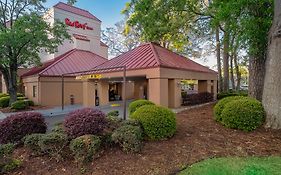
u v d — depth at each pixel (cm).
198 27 1989
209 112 1086
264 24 948
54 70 2230
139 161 532
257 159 543
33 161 521
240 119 747
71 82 2291
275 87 759
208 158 557
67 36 1973
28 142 541
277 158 546
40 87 2088
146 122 642
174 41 2008
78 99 2348
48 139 524
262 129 754
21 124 620
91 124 578
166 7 1522
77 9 2981
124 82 905
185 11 1720
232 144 645
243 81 4709
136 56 1656
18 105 1798
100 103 1986
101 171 491
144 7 1531
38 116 659
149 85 1385
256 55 1082
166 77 1400
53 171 489
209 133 727
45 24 1773
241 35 1047
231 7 962
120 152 565
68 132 577
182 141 654
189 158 557
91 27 3062
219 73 2572
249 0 922
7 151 513
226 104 815
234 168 483
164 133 648
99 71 1700
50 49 1908
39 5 1948
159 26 1633
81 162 507
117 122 659
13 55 1842
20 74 2775
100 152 555
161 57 1558
